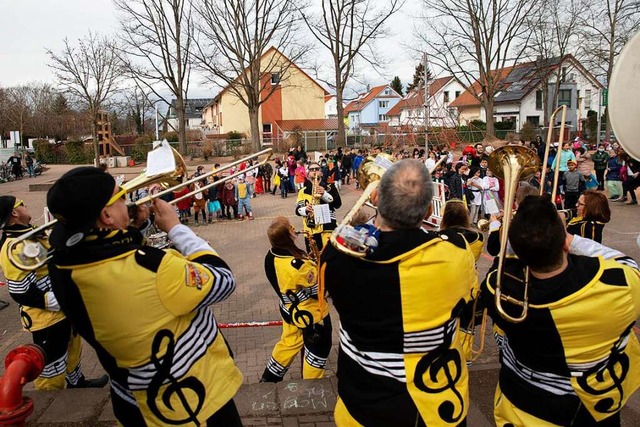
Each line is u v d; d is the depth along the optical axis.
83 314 2.13
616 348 2.21
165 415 2.21
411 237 2.12
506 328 2.33
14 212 4.05
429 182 2.16
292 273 4.25
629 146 2.35
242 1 35.25
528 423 2.33
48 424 3.55
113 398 2.38
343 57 37.94
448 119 34.12
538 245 2.09
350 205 18.00
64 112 54.78
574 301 2.11
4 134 51.88
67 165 41.88
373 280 2.12
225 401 2.34
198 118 89.50
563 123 2.77
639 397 3.90
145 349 2.13
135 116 62.97
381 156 3.06
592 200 5.20
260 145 37.62
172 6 36.50
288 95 52.38
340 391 2.34
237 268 10.19
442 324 2.16
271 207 18.84
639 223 12.85
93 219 2.01
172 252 2.25
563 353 2.20
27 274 3.81
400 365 2.17
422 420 2.14
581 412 2.26
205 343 2.31
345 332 2.29
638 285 2.16
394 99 71.75
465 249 2.22
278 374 4.56
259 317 7.30
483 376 4.49
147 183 2.33
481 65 35.72
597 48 34.69
